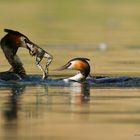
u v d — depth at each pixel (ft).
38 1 165.99
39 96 50.44
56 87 54.54
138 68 67.62
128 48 89.35
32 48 55.36
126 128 40.34
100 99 49.32
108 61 74.64
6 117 42.96
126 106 46.73
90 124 41.27
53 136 38.24
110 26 122.62
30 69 65.87
